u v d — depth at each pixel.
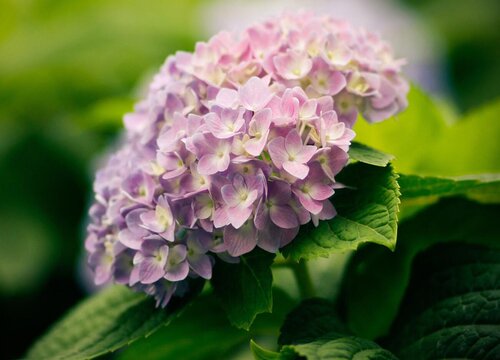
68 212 1.03
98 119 0.85
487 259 0.63
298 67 0.60
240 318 0.58
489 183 0.62
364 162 0.59
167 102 0.61
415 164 0.77
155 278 0.58
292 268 0.66
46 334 0.68
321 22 0.63
